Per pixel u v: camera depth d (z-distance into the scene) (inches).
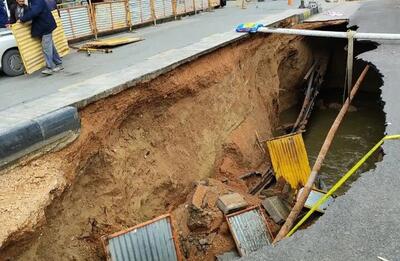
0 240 213.8
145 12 682.2
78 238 294.7
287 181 468.1
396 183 252.8
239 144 492.1
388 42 581.6
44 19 385.7
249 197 427.2
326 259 204.5
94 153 311.6
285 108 760.3
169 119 407.2
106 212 319.0
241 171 478.0
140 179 359.3
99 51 490.3
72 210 295.1
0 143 234.5
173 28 660.1
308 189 338.3
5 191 236.1
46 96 314.8
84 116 300.8
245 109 536.4
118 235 293.9
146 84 360.8
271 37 637.9
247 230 366.3
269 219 398.6
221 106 481.7
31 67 409.7
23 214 230.4
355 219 226.8
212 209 382.6
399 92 400.5
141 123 375.2
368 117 721.6
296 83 763.4
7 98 322.3
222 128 478.0
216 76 474.3
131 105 348.8
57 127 270.4
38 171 255.8
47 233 265.7
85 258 293.6
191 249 362.9
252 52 589.3
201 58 451.5
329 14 833.5
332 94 847.7
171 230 314.2
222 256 347.6
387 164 273.3
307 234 221.9
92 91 315.0
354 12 844.6
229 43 510.9
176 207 390.9
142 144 370.0
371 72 761.0
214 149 458.3
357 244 210.7
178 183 394.6
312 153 614.2
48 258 264.7
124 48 506.3
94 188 319.0
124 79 343.9
